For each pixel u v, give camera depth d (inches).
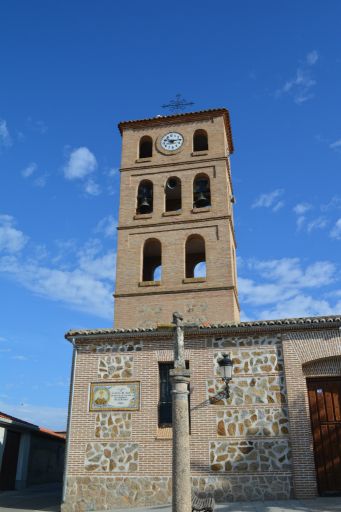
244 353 723.4
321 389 714.8
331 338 712.4
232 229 1114.1
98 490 682.2
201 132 1182.3
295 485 645.9
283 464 660.7
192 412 701.3
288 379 696.4
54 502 820.6
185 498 416.5
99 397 730.2
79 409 727.1
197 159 1132.5
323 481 674.8
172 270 1023.0
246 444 676.1
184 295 994.1
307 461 653.9
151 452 690.2
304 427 669.9
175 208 1202.0
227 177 1133.7
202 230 1054.4
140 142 1205.7
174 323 479.8
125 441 701.9
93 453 701.3
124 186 1141.7
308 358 705.0
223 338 736.3
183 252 1038.4
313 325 717.3
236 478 660.7
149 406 714.8
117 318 995.3
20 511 706.8
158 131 1192.2
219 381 713.0
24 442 1105.4
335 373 712.4
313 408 706.8
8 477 1031.6
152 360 740.0
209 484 661.3
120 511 636.7
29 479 1139.3
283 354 711.7
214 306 973.8
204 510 494.6
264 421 684.7
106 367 746.8
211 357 727.7
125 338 759.1
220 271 1003.3
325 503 604.4
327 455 685.3
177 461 426.9
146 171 1148.5
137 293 1011.3
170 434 698.8
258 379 706.8
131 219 1096.2
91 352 759.7
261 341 725.9
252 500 647.1
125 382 734.5
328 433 694.5
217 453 676.1
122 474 685.9
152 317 984.3
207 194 1112.8
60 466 1381.6
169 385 733.9
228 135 1239.5
